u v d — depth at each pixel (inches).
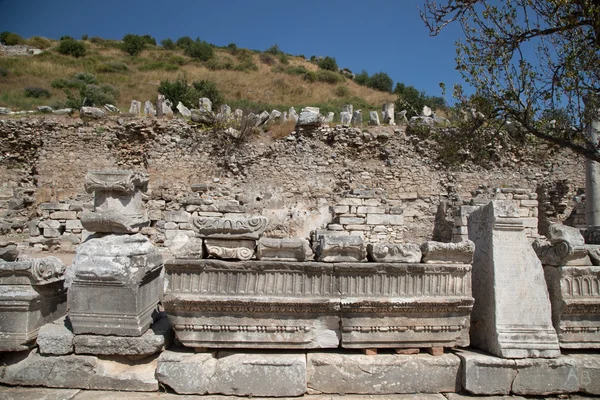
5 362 146.7
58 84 1030.4
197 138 668.1
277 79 1295.5
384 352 151.9
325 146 677.3
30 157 661.3
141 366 147.4
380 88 1557.6
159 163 655.8
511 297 152.8
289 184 663.1
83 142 655.8
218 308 145.3
